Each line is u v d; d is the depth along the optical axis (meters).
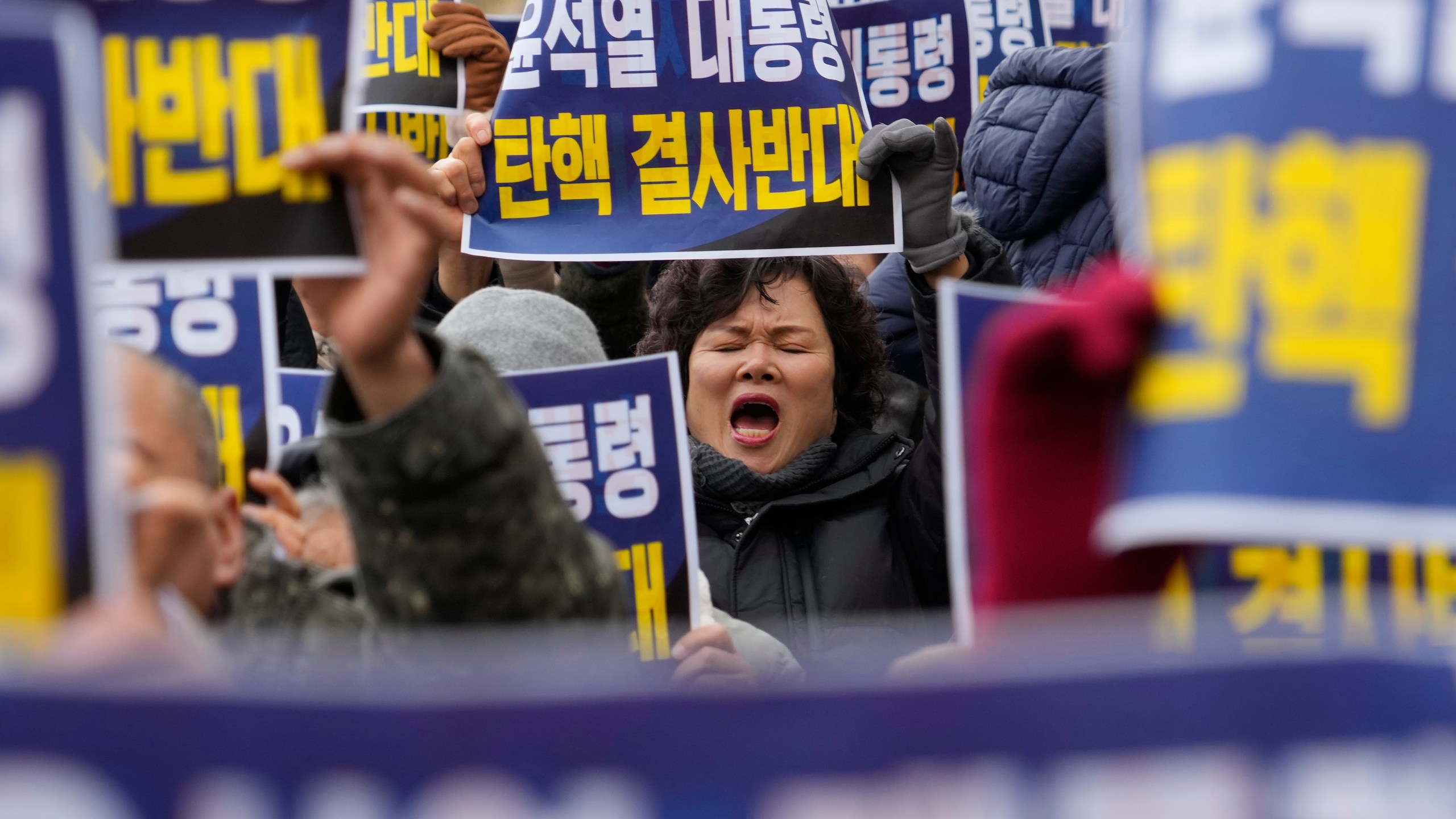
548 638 4.85
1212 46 3.68
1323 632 4.42
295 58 5.09
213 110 5.05
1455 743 3.07
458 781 2.95
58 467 3.44
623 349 12.04
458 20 12.68
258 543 6.49
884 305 11.91
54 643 3.27
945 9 13.31
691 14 10.07
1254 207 3.58
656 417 8.16
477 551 4.80
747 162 9.99
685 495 8.12
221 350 7.98
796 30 10.06
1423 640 3.46
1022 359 3.85
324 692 2.97
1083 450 3.93
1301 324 3.52
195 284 8.00
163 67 5.05
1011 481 3.94
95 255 3.50
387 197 4.80
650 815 2.97
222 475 7.93
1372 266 3.54
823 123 9.98
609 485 8.13
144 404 5.02
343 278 4.79
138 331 7.97
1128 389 3.67
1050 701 3.03
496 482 4.77
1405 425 3.49
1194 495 3.48
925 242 9.77
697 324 10.00
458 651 4.71
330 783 2.95
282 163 4.87
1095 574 3.92
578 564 5.07
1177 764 3.03
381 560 4.86
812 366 9.75
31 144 3.47
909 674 3.16
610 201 10.04
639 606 8.06
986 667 3.08
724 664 7.09
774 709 2.99
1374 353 3.52
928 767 2.99
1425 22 3.56
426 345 4.86
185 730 2.96
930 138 9.73
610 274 11.78
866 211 9.88
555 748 2.96
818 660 8.88
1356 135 3.57
